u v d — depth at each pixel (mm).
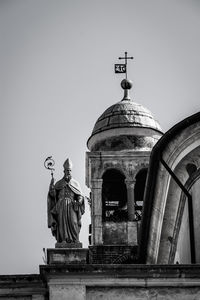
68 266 44531
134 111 60375
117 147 59562
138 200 59688
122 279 44531
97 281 44500
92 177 58625
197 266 44562
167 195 49938
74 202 46812
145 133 59844
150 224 50875
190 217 48406
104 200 59188
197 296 44438
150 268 44531
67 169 47469
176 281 44500
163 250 51219
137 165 58938
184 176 49250
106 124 60031
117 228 58094
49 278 44469
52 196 47094
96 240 57656
